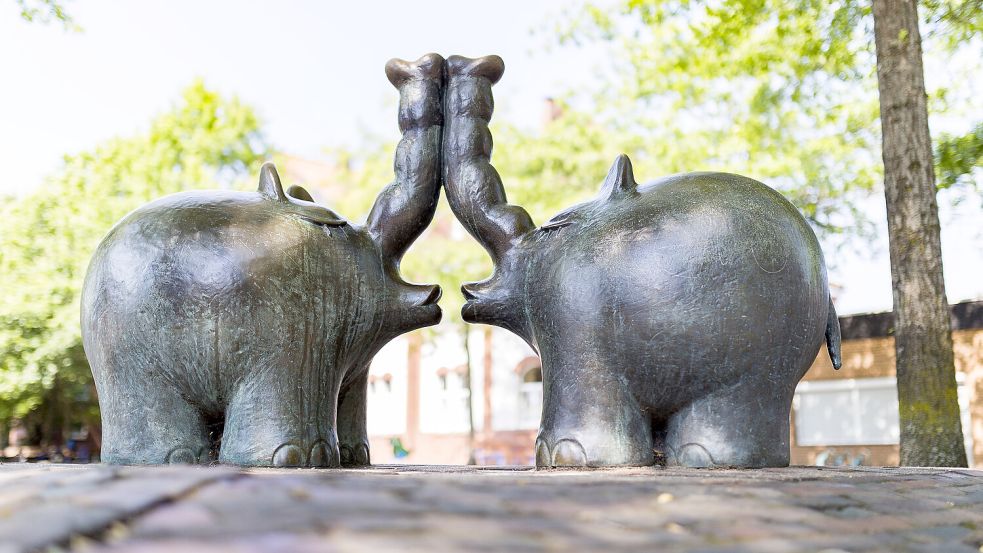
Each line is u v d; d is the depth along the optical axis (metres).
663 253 3.25
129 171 17.61
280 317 3.26
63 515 1.39
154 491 1.55
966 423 16.09
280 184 3.60
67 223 17.05
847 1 8.53
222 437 3.27
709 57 10.03
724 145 13.30
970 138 9.14
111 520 1.35
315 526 1.34
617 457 3.24
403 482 1.83
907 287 6.31
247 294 3.22
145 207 3.45
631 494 1.87
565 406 3.34
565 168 16.41
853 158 12.36
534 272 3.58
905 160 6.40
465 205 3.86
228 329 3.21
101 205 17.03
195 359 3.22
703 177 3.49
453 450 23.08
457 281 17.30
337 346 3.45
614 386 3.30
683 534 1.57
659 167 14.76
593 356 3.31
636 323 3.25
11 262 16.97
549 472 2.73
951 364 6.22
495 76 4.07
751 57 9.66
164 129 17.95
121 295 3.25
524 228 3.77
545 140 16.69
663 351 3.24
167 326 3.21
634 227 3.34
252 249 3.28
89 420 20.67
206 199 3.43
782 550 1.58
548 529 1.46
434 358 23.81
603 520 1.59
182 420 3.30
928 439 6.14
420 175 3.87
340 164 18.77
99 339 3.31
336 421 3.53
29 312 16.58
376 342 3.67
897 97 6.47
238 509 1.44
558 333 3.41
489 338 23.19
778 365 3.32
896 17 6.55
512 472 2.75
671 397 3.33
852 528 1.89
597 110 16.59
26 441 22.25
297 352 3.29
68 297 16.88
